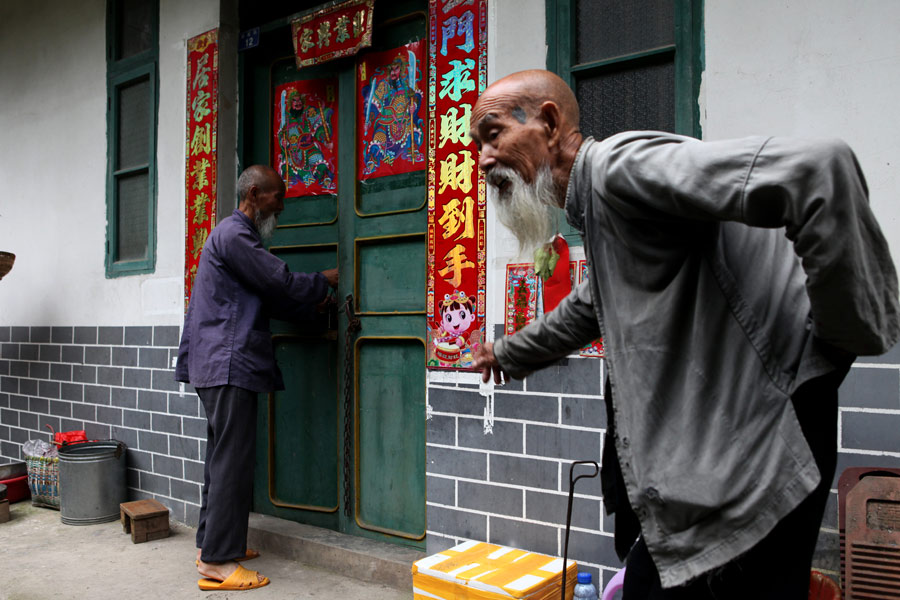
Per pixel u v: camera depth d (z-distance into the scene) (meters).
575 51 2.66
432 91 2.98
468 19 2.86
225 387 2.97
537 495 2.66
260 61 3.84
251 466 3.05
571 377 2.58
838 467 2.06
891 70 2.01
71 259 4.67
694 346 1.11
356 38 3.20
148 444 4.13
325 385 3.50
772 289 1.12
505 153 1.27
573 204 1.22
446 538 2.92
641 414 1.12
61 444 4.29
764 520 1.04
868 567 1.76
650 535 1.13
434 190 2.96
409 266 3.21
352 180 3.41
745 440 1.06
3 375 5.18
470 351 2.84
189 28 3.96
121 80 4.37
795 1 2.16
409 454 3.19
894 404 1.99
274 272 3.04
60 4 4.79
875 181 2.03
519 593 2.20
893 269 0.99
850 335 0.96
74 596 2.92
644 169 1.01
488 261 2.78
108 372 4.39
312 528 3.48
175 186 3.99
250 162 3.86
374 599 2.85
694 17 2.38
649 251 1.11
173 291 3.98
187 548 3.53
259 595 2.90
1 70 5.25
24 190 5.04
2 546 3.59
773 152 0.91
